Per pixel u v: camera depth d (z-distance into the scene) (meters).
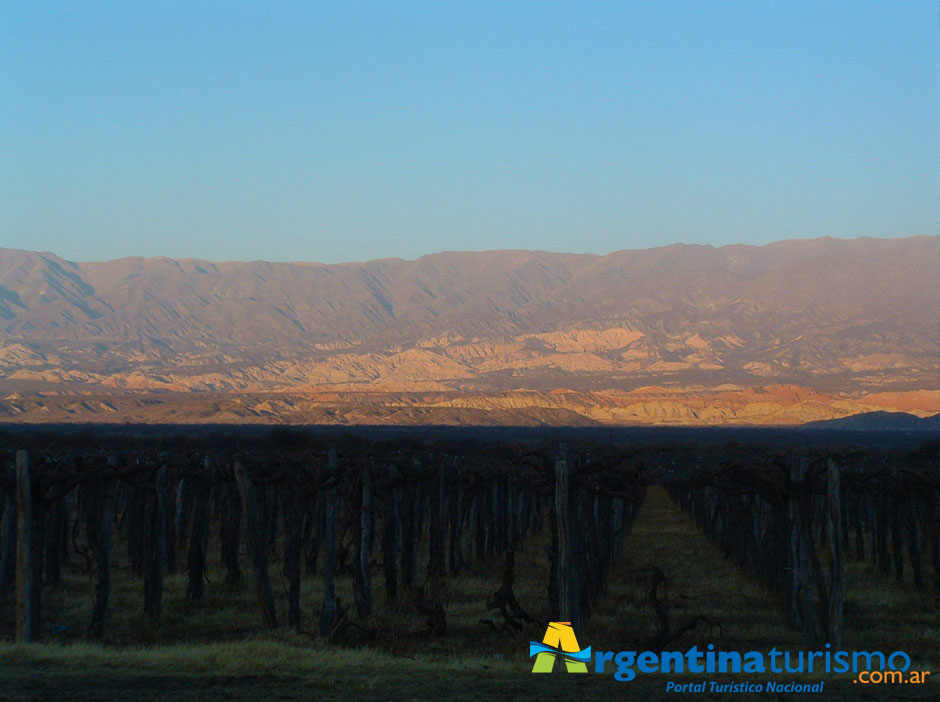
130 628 22.31
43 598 26.09
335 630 20.83
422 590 22.56
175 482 32.28
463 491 35.12
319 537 35.28
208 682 15.12
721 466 23.09
